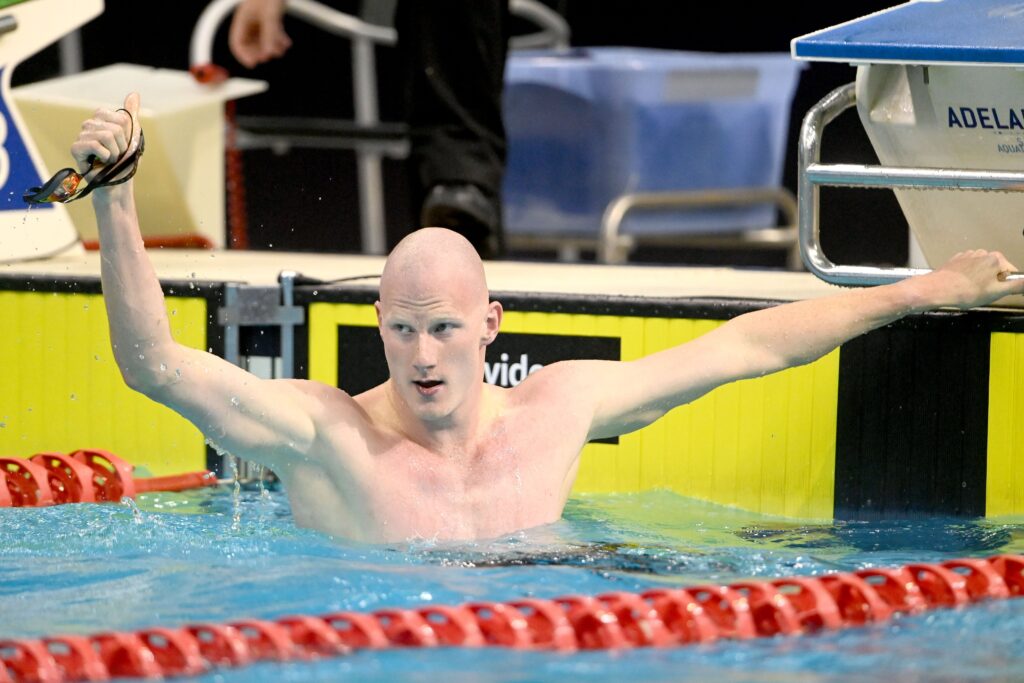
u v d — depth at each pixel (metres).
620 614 9.10
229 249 20.89
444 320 10.53
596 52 24.94
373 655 8.62
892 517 13.66
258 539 11.24
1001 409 13.33
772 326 11.95
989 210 12.65
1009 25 12.18
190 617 9.28
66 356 15.65
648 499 14.02
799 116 26.62
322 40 27.83
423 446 11.23
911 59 11.81
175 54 27.41
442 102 18.88
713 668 8.43
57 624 9.14
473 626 8.95
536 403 11.68
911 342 13.51
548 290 15.09
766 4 27.31
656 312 14.21
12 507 13.06
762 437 14.01
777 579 10.03
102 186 9.67
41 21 17.88
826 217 25.78
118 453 15.55
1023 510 13.41
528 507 11.24
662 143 23.58
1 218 17.55
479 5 18.64
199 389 10.35
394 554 10.71
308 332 15.17
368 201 23.48
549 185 24.17
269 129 22.61
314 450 11.04
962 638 9.08
